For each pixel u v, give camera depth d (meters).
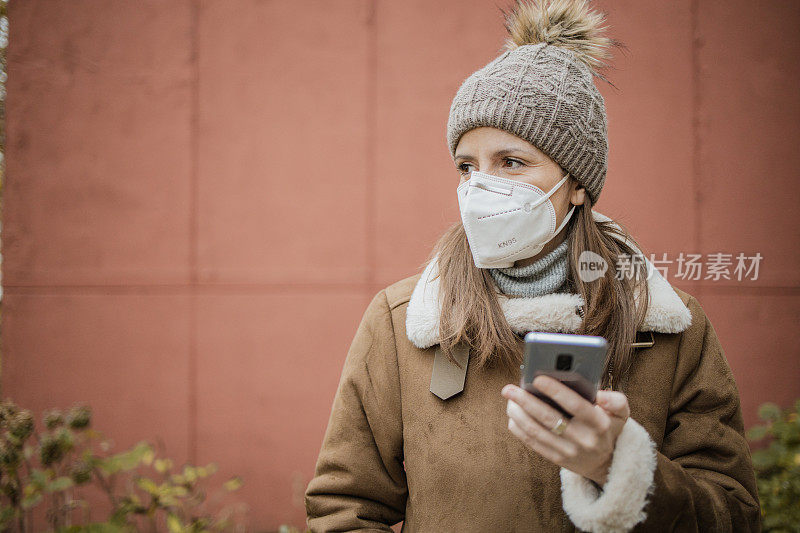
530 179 1.24
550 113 1.21
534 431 0.89
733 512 1.11
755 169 3.09
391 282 3.20
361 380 1.34
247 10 3.31
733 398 1.27
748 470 1.22
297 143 3.27
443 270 1.32
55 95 3.36
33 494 2.23
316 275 3.24
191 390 3.27
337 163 3.25
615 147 3.11
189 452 3.25
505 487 1.15
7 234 3.35
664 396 1.23
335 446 1.33
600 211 3.10
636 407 1.21
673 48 3.11
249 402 3.25
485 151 1.26
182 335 3.29
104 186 3.34
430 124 3.22
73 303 3.32
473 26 3.21
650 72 3.11
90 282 3.33
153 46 3.34
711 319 3.05
